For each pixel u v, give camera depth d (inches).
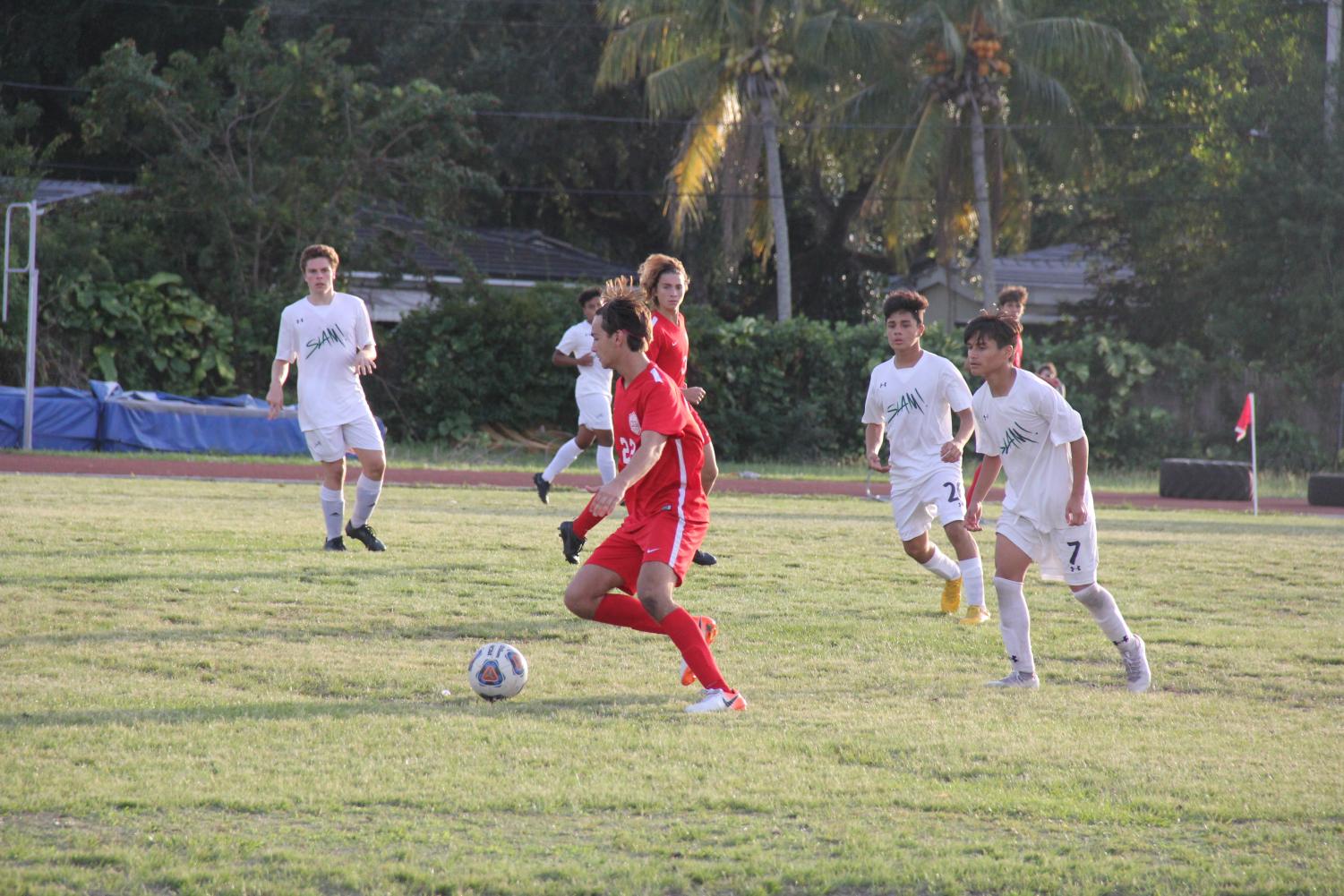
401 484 2475.4
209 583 1198.3
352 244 3912.4
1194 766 716.7
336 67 3961.6
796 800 637.9
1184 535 1994.3
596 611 875.4
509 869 535.5
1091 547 925.8
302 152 3949.3
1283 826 619.2
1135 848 585.6
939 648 1051.9
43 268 3341.5
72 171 5403.5
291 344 1450.5
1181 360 4308.6
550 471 1998.0
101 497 1931.6
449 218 4687.5
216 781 642.8
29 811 592.7
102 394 3009.4
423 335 3814.0
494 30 5324.8
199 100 3816.4
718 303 5797.2
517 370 3870.6
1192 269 5201.8
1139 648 931.3
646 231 5989.2
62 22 5098.4
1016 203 4756.4
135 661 899.4
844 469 3686.0
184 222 3769.7
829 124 4726.9
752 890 522.3
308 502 2004.2
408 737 735.7
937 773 694.5
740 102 4517.7
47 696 794.8
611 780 664.4
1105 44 4456.2
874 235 5905.5
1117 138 5393.7
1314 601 1344.7
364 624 1055.6
